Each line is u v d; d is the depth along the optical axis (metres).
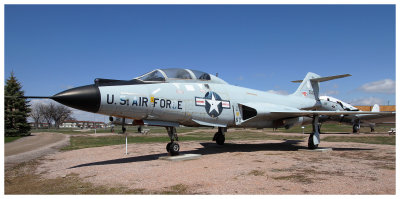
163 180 5.67
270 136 24.69
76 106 6.95
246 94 11.59
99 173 6.68
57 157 10.66
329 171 6.46
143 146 14.32
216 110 9.90
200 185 5.19
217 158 8.84
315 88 16.72
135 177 6.04
